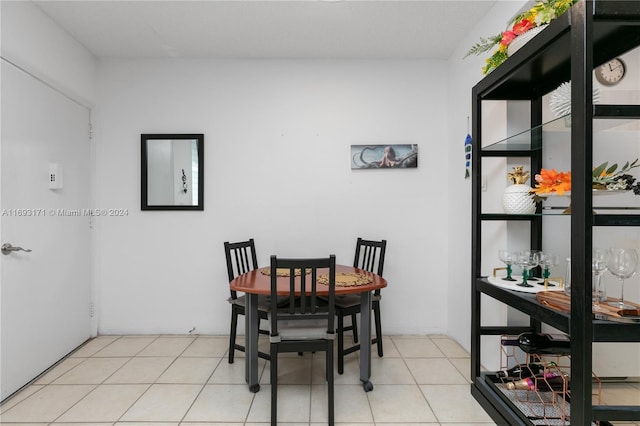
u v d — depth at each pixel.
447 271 2.96
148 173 2.91
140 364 2.37
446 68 2.96
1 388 1.89
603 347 1.85
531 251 1.75
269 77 2.95
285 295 1.80
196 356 2.50
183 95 2.92
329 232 2.96
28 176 2.11
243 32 2.52
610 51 1.41
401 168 2.97
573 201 1.17
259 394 1.98
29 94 2.13
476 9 2.25
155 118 2.92
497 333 1.91
